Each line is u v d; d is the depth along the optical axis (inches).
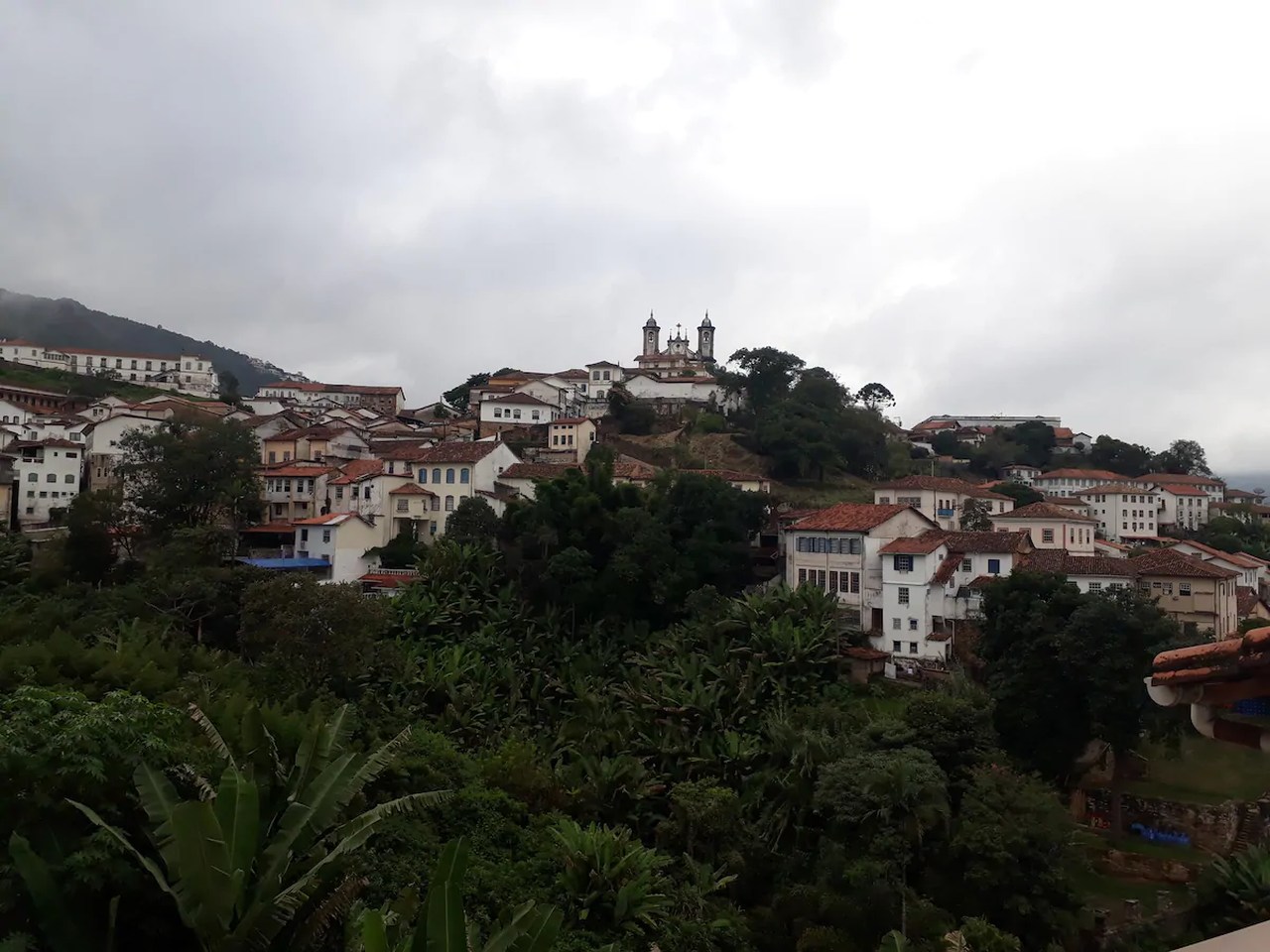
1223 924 1040.8
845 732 1467.8
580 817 1311.5
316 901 590.2
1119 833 1393.9
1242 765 1565.0
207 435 2452.0
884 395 4680.1
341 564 2391.7
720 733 1572.3
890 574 1980.8
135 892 537.0
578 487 2272.4
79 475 2925.7
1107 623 1352.1
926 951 997.8
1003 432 4630.9
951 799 1238.3
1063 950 1047.0
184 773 634.2
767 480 3398.1
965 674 1688.0
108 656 1175.6
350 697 1481.3
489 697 1752.0
